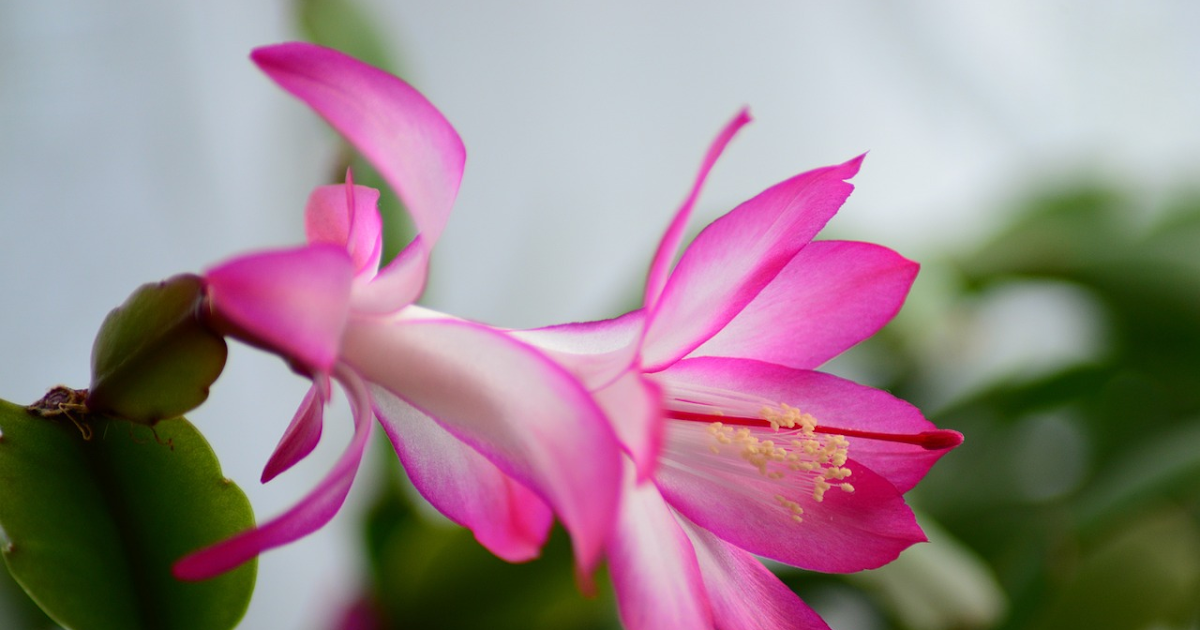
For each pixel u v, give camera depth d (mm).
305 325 221
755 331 250
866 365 481
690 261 232
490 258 597
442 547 330
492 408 229
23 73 442
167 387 232
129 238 475
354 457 229
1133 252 464
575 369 235
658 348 237
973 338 492
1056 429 492
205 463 241
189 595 241
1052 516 414
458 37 578
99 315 468
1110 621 356
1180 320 444
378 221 239
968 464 451
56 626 296
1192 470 385
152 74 475
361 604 340
